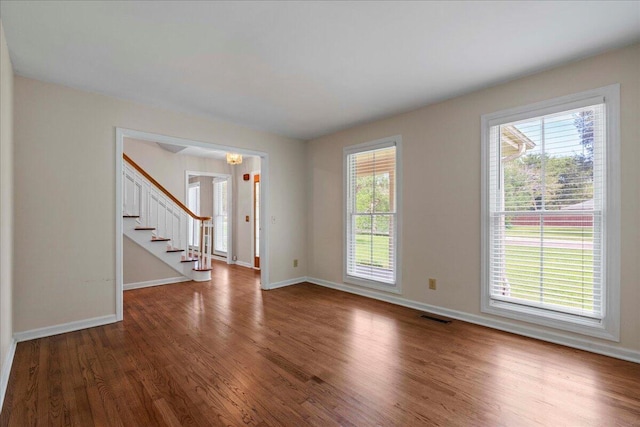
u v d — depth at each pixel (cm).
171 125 387
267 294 459
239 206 726
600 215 258
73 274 315
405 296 397
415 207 385
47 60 262
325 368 237
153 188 541
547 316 285
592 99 258
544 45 241
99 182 332
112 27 216
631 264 243
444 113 357
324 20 209
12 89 273
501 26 216
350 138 467
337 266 491
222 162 721
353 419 179
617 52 247
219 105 369
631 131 242
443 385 213
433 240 368
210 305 404
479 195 328
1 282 208
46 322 300
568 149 275
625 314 246
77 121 320
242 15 204
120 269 344
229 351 267
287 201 518
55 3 189
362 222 456
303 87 319
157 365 242
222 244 821
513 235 308
